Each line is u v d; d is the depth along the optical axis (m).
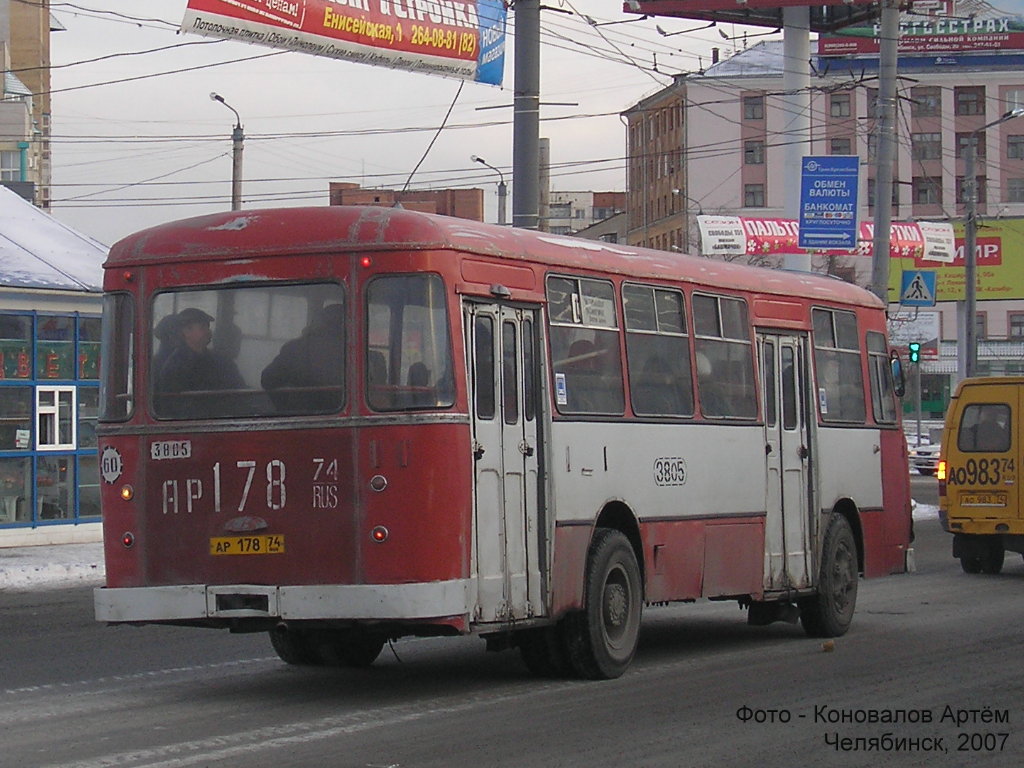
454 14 25.88
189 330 11.98
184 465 11.84
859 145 96.25
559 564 12.59
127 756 9.70
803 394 16.88
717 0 45.91
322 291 11.65
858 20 48.09
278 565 11.53
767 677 13.45
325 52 24.28
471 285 11.73
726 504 15.23
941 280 66.81
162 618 11.77
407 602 11.17
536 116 23.98
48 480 27.62
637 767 9.47
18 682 13.14
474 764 9.48
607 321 13.62
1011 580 23.69
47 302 27.42
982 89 100.44
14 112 65.06
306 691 12.56
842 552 17.22
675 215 100.19
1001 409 24.12
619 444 13.55
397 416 11.32
